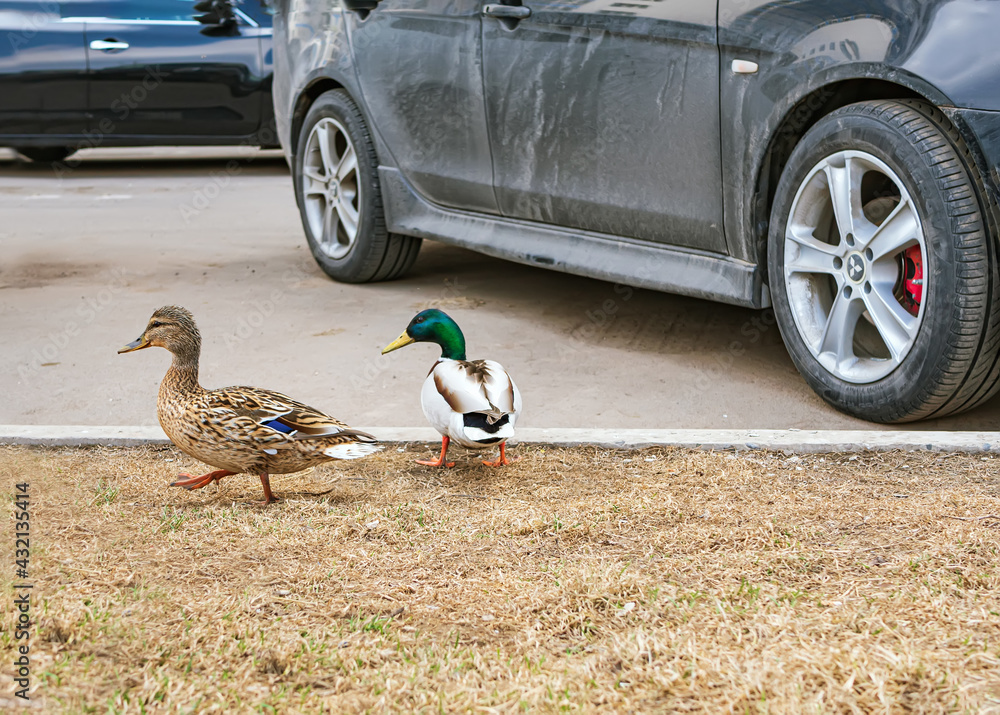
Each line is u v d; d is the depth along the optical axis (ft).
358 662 7.57
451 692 7.09
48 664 7.41
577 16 16.74
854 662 7.17
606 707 6.84
